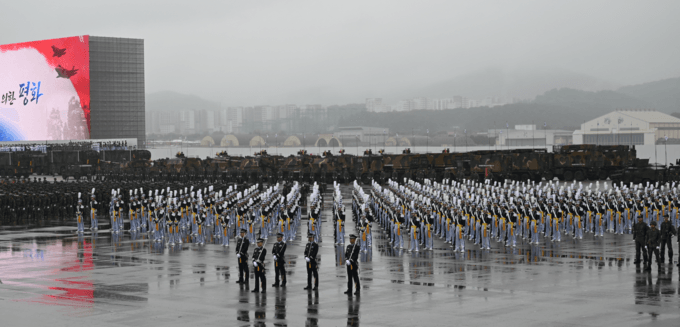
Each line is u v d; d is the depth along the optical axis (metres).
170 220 36.81
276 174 89.81
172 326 17.75
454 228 32.94
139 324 17.97
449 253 31.89
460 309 19.33
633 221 39.75
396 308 19.59
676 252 30.88
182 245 36.12
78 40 132.12
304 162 88.75
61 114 135.25
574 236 38.09
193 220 40.84
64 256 32.22
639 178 77.19
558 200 40.97
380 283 23.83
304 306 20.03
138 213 43.84
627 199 39.91
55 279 25.47
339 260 29.83
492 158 86.38
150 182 78.12
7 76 139.38
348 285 21.84
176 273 26.55
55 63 134.25
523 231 38.25
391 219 35.03
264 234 37.78
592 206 40.16
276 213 44.66
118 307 20.19
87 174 105.31
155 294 22.17
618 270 26.14
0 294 22.44
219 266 28.39
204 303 20.64
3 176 110.94
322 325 17.64
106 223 50.47
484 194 46.91
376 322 17.91
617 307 19.31
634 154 91.31
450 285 23.27
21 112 138.38
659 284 23.00
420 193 44.94
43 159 113.94
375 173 86.44
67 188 59.94
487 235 33.28
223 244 35.62
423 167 86.06
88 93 132.75
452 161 87.69
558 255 30.72
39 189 59.75
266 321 18.20
